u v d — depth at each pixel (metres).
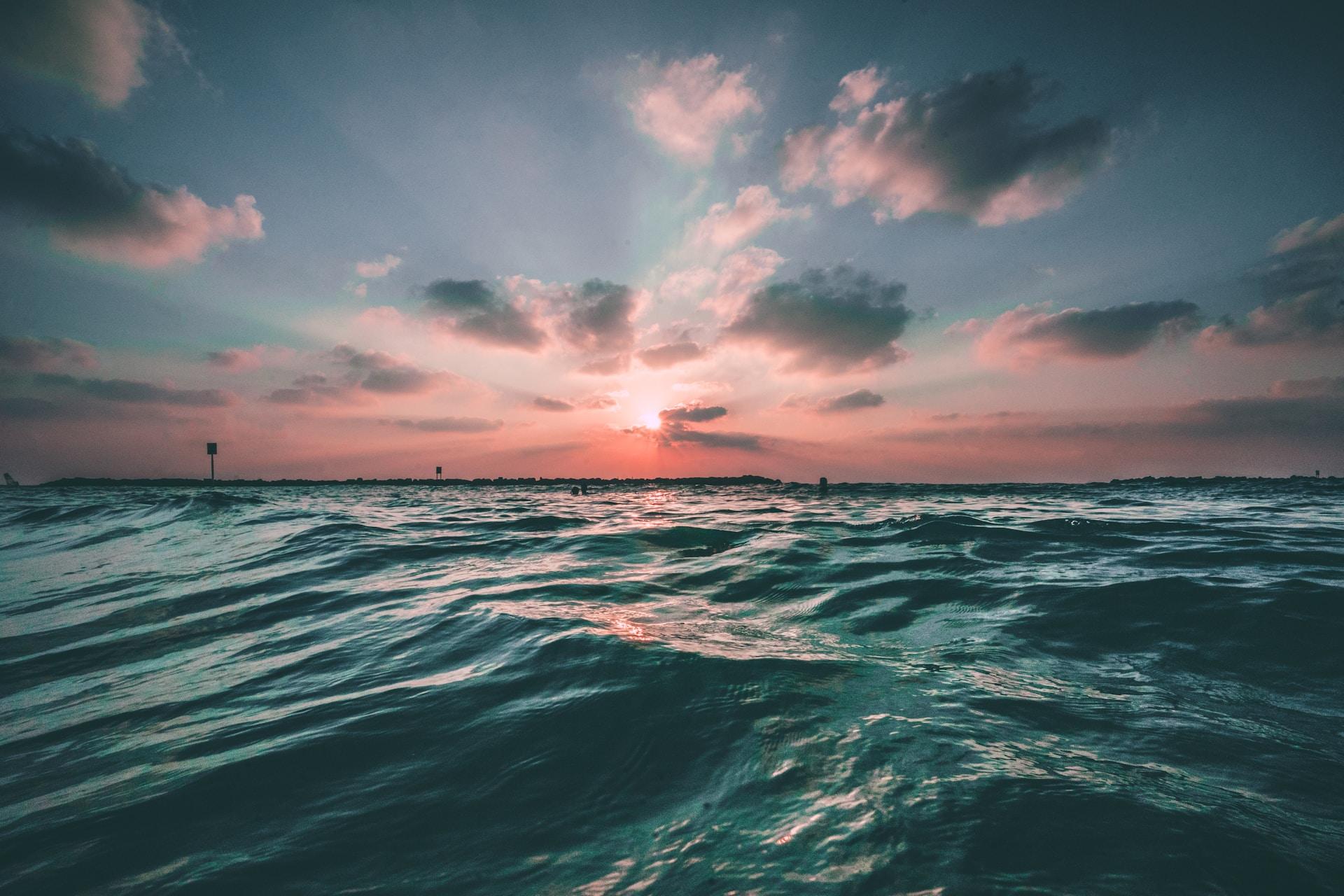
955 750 2.38
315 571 7.78
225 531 13.01
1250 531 9.34
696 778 2.26
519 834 1.96
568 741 2.59
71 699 3.59
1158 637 3.99
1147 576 5.63
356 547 9.51
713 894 1.61
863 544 8.73
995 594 5.31
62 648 4.76
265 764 2.51
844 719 2.71
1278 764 2.28
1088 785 2.08
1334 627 3.92
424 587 6.49
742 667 3.37
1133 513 14.34
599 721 2.76
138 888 1.77
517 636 4.17
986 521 11.05
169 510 18.86
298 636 4.77
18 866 1.90
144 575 8.11
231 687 3.63
